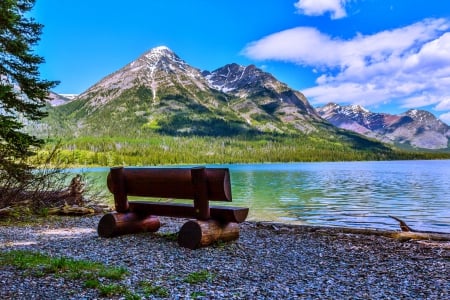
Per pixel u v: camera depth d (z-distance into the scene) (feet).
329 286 15.31
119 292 13.88
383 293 14.39
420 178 188.44
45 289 14.07
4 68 39.47
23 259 18.40
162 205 26.14
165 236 26.71
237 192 113.29
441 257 20.94
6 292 13.62
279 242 25.52
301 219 59.21
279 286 15.25
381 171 280.10
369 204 81.66
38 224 33.65
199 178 23.52
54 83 40.96
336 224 54.24
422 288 15.03
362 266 18.93
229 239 24.99
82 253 21.26
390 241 26.07
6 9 36.14
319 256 21.25
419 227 52.75
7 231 29.66
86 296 13.38
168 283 15.33
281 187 134.51
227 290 14.57
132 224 27.27
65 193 45.93
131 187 27.32
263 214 65.16
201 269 17.84
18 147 38.40
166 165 538.06
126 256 20.52
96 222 35.01
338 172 270.67
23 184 40.37
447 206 78.38
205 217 23.62
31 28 42.14
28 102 40.57
